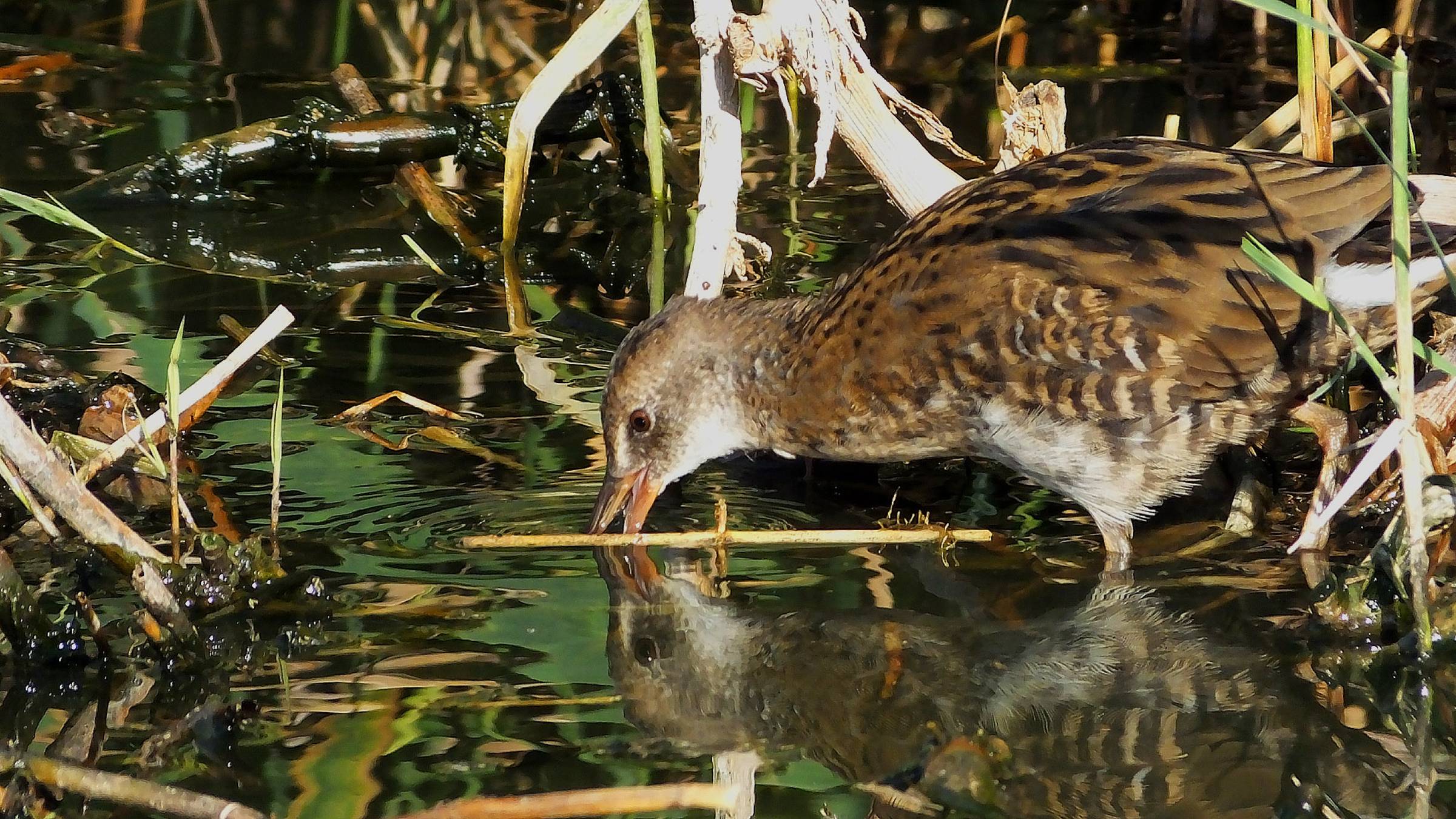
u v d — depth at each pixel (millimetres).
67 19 16094
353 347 9961
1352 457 7738
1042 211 7984
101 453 7387
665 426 8523
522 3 16266
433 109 13695
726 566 7637
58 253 11438
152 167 12328
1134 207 7785
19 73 14555
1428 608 6539
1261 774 5730
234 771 5672
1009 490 8680
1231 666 6547
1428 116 11562
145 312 10336
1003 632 6906
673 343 8555
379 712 6121
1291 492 8234
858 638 6867
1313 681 6414
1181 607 7102
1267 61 14484
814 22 8828
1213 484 8359
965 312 7895
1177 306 7547
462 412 9102
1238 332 7527
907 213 9445
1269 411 7777
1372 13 13703
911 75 14352
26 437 6598
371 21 15875
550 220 12375
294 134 12633
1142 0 15766
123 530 6824
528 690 6312
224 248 11664
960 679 6484
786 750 5938
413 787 5578
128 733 5969
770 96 15039
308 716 6094
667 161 12867
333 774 5664
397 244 11820
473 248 11766
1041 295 7684
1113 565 7590
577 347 10031
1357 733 6008
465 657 6574
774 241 11438
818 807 5520
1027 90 9562
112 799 5336
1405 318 6297
